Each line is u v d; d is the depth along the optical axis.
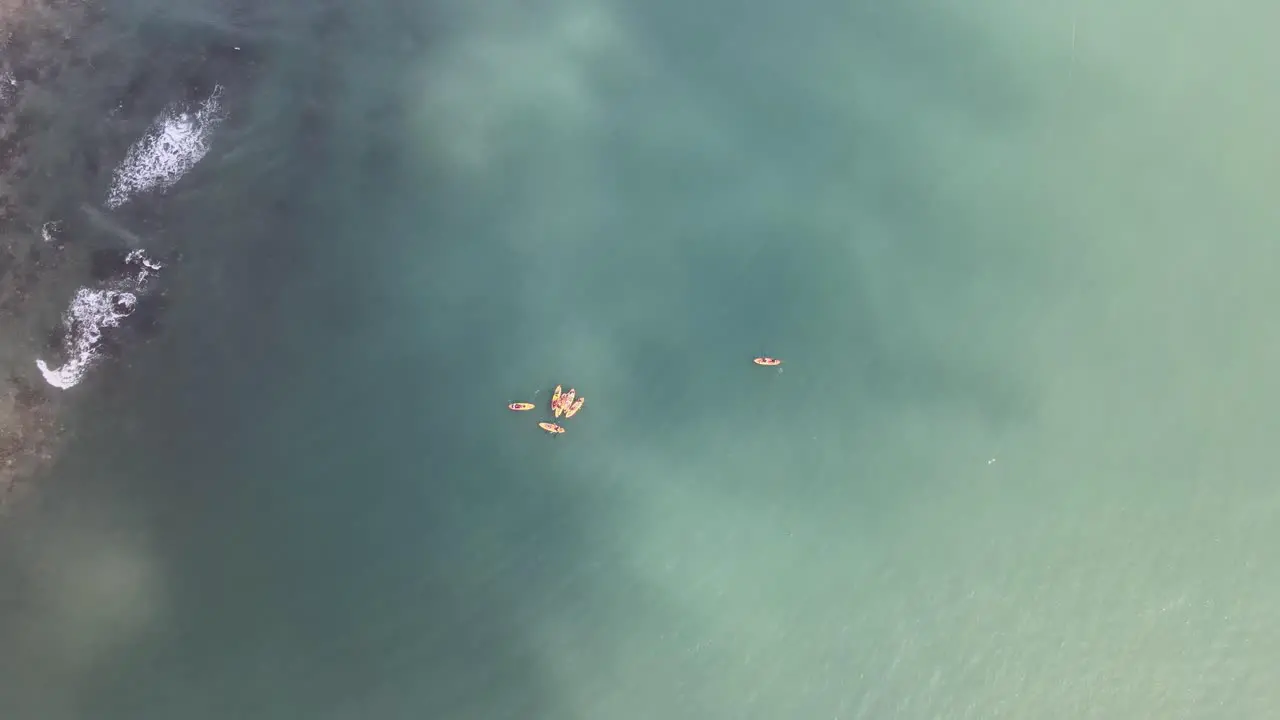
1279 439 37.56
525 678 34.66
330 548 36.22
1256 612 34.88
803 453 38.06
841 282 41.12
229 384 38.75
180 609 35.12
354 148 43.81
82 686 33.91
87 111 43.06
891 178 43.66
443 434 38.06
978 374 39.44
